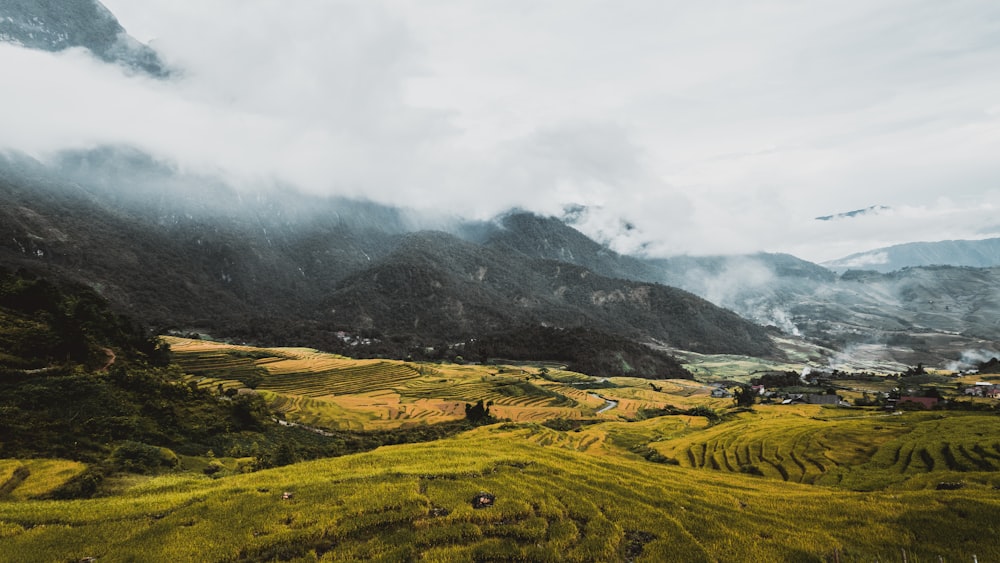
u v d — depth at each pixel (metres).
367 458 37.19
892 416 91.75
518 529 23.98
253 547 21.72
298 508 25.59
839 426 80.25
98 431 68.31
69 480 42.16
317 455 94.19
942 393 174.62
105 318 124.75
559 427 147.50
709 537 24.50
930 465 52.62
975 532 24.06
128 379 87.69
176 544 21.88
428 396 191.38
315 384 192.88
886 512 27.48
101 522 24.17
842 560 22.11
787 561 22.11
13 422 62.06
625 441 107.06
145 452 61.62
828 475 54.09
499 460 35.34
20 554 20.88
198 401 97.56
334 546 22.33
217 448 82.69
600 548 22.84
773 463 64.50
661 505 28.58
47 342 90.75
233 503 26.19
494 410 175.75
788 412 125.88
